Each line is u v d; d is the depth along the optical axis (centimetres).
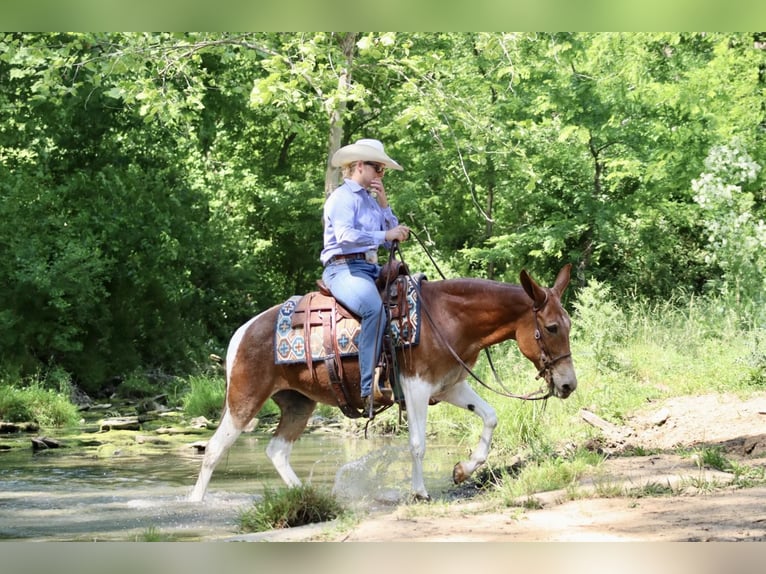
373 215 805
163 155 2475
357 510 734
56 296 2005
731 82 1922
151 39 1455
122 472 992
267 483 912
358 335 785
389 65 1530
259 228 2947
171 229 2430
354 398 800
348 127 2600
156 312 2394
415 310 784
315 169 2841
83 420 1609
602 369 1295
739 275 1642
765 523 562
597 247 2062
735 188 1689
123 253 2336
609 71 1953
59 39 1772
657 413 1073
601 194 2055
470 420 1180
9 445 1223
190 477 957
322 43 1505
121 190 2334
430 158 2105
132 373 2228
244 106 2425
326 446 1175
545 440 1005
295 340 802
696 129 1902
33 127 2269
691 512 605
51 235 2167
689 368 1315
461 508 682
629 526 575
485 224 2262
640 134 1975
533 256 2128
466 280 805
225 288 2716
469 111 1620
